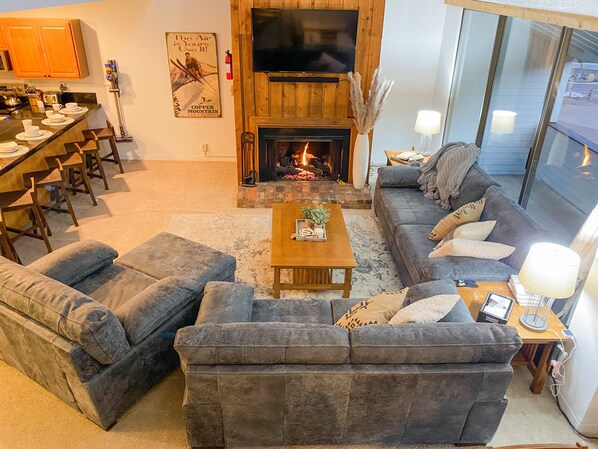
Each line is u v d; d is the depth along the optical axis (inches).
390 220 184.5
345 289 159.3
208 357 95.9
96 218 214.1
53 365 110.2
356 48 213.2
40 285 111.3
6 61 241.1
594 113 149.8
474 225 150.6
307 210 168.7
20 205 174.4
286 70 213.5
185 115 265.6
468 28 219.9
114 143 254.5
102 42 247.1
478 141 210.1
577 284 123.3
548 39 159.9
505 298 126.3
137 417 117.6
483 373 98.0
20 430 114.0
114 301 129.4
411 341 97.7
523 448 62.1
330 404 101.1
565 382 121.1
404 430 106.9
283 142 241.9
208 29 243.8
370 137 232.1
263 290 167.0
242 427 104.7
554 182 166.1
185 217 215.0
